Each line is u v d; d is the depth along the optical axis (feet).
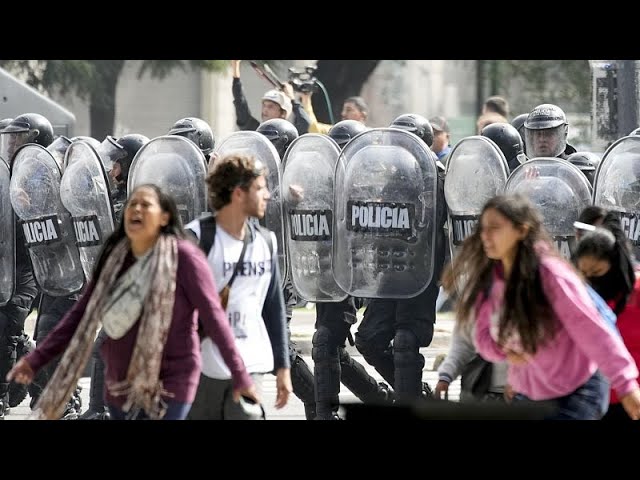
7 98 173.37
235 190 70.03
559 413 65.36
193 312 66.74
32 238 109.60
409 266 100.58
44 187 109.09
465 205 100.32
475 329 66.85
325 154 103.40
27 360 69.31
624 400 63.67
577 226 75.05
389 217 100.32
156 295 65.21
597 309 66.39
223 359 66.59
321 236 103.40
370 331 105.50
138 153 104.94
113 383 66.64
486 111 169.68
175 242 66.33
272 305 72.38
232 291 69.92
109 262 66.74
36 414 68.33
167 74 284.61
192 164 103.81
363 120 151.94
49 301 111.04
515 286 64.59
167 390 65.77
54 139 124.26
